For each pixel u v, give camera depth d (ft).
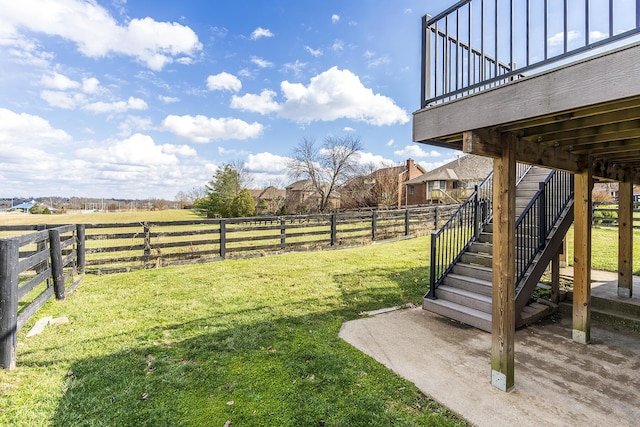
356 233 42.83
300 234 31.53
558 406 7.52
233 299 16.19
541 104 6.22
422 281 19.77
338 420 7.09
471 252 16.56
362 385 8.52
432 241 15.11
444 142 9.45
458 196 77.41
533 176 20.84
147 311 14.33
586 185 10.93
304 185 103.40
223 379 8.82
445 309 13.83
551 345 11.09
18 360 9.73
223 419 7.16
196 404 7.72
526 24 7.08
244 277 20.83
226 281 19.80
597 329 12.62
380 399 7.87
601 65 5.42
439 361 9.88
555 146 9.58
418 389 8.30
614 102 5.48
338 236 39.11
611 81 5.30
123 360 9.82
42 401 7.72
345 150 96.12
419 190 91.71
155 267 23.89
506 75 7.29
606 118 6.82
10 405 7.54
